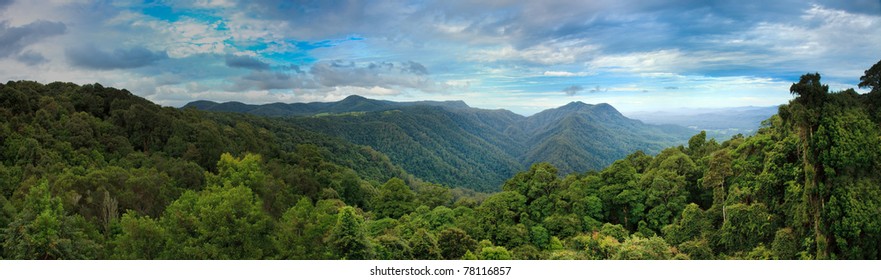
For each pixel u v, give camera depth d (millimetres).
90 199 48406
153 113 104000
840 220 30891
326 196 91812
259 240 34844
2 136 71312
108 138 90000
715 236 43719
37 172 60375
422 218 73188
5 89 88188
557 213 65000
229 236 33469
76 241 33469
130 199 52125
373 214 83688
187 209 43438
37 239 31250
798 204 35062
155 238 34312
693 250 42406
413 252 47656
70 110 99750
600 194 67000
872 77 36219
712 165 52188
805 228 34281
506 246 58406
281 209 60781
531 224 64125
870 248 30328
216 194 40125
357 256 36781
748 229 39656
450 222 69438
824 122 31750
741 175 47031
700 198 64812
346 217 37344
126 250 33750
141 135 99188
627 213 65500
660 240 37875
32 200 37469
